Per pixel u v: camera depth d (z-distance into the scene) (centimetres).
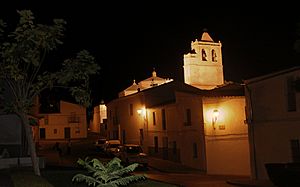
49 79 1727
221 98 3459
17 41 1579
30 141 1688
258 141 2672
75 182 1558
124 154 3825
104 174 1245
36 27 1606
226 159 3431
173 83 4769
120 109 5781
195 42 5119
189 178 2867
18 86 1708
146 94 4906
